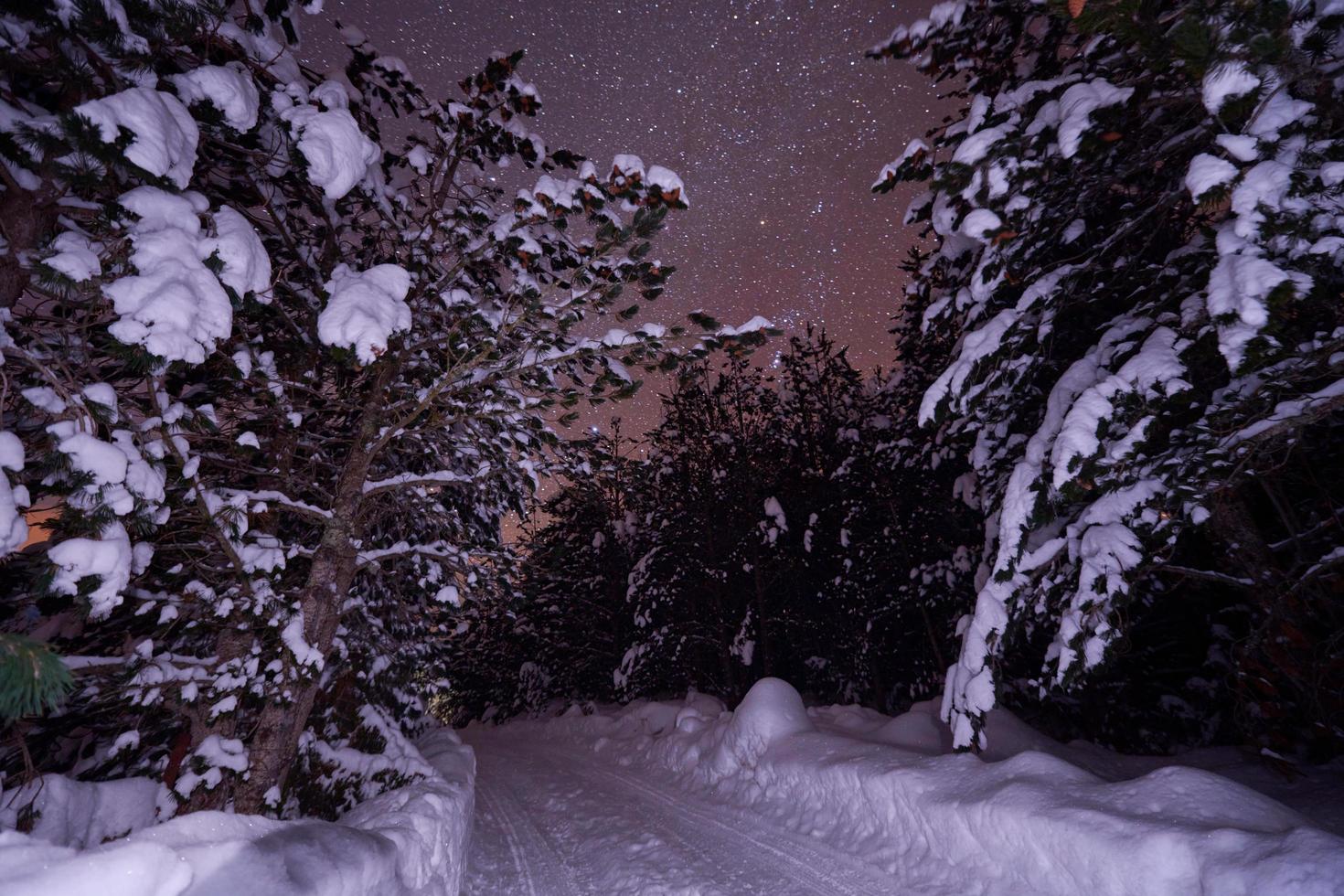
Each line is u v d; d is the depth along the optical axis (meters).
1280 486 6.30
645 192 5.47
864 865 6.30
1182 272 5.70
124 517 3.76
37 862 1.99
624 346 6.12
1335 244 3.68
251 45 4.97
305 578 7.57
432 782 7.15
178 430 4.44
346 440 7.11
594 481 7.66
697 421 19.78
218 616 5.21
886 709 17.36
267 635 5.86
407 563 7.66
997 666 5.88
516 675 31.59
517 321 5.85
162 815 5.00
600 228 5.48
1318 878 3.32
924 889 5.55
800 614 18.89
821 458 18.75
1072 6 3.66
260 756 5.45
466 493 7.86
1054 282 5.71
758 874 6.50
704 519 19.36
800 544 18.77
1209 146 5.26
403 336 6.29
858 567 16.31
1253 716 6.50
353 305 4.99
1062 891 4.59
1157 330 5.18
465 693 33.00
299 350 6.47
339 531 6.10
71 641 5.84
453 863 5.92
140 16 3.76
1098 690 9.92
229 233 3.90
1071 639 5.26
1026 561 5.77
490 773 15.94
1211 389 5.77
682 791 10.95
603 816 9.95
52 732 5.30
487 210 7.62
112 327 3.17
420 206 7.86
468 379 6.34
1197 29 3.48
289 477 6.49
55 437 3.33
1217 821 4.22
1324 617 6.07
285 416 6.01
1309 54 3.83
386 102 7.80
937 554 15.21
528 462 7.05
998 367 6.01
